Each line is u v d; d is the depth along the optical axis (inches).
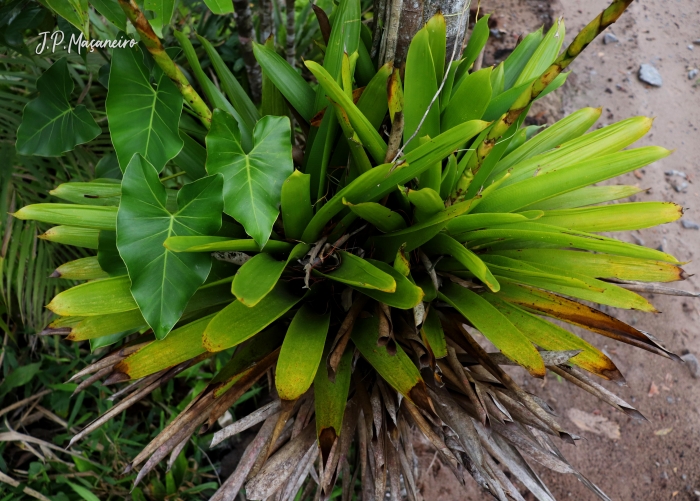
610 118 73.0
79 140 33.6
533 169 36.1
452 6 34.0
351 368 31.4
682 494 50.3
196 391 49.1
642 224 33.4
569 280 28.7
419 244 31.3
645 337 29.7
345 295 33.1
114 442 45.3
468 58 36.4
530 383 55.5
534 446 31.7
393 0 31.4
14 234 42.0
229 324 28.0
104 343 33.9
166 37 48.1
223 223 33.3
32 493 41.9
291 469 30.5
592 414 54.4
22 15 35.0
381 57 34.8
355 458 43.3
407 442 36.0
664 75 78.7
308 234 31.7
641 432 53.5
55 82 32.5
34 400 48.5
